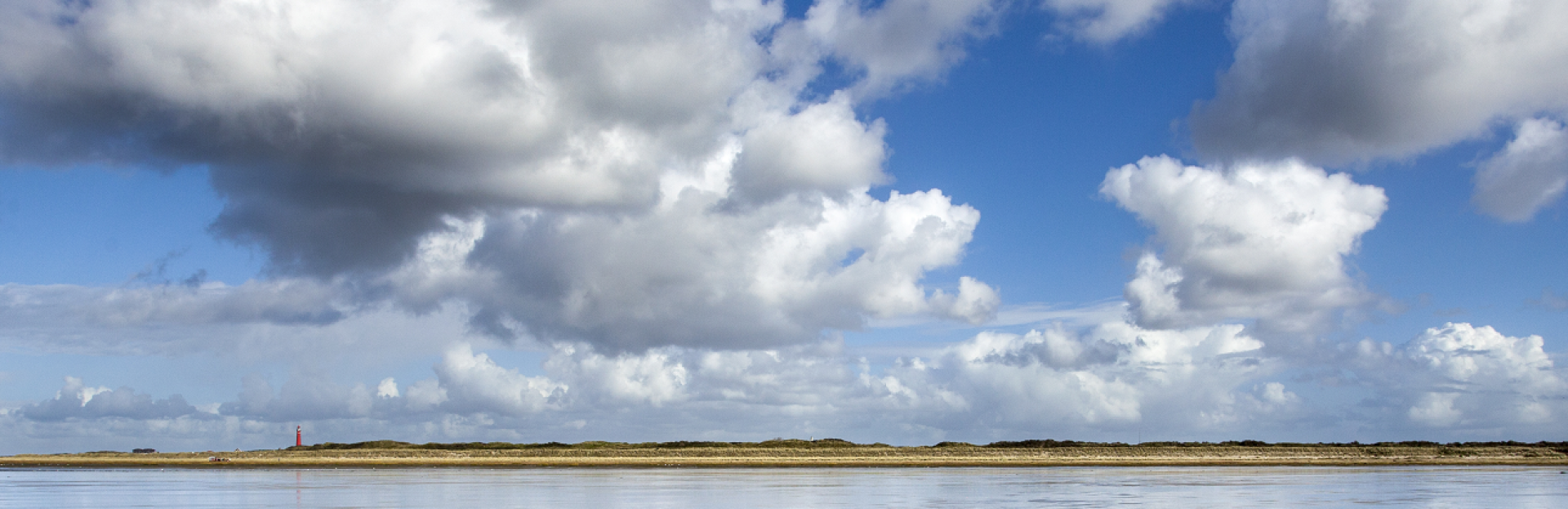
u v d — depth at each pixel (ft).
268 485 274.57
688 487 259.80
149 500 214.07
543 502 204.74
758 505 193.06
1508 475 333.62
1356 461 539.29
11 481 310.45
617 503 198.59
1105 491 233.55
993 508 181.27
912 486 259.60
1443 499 206.49
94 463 513.45
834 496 217.97
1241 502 198.70
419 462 520.42
